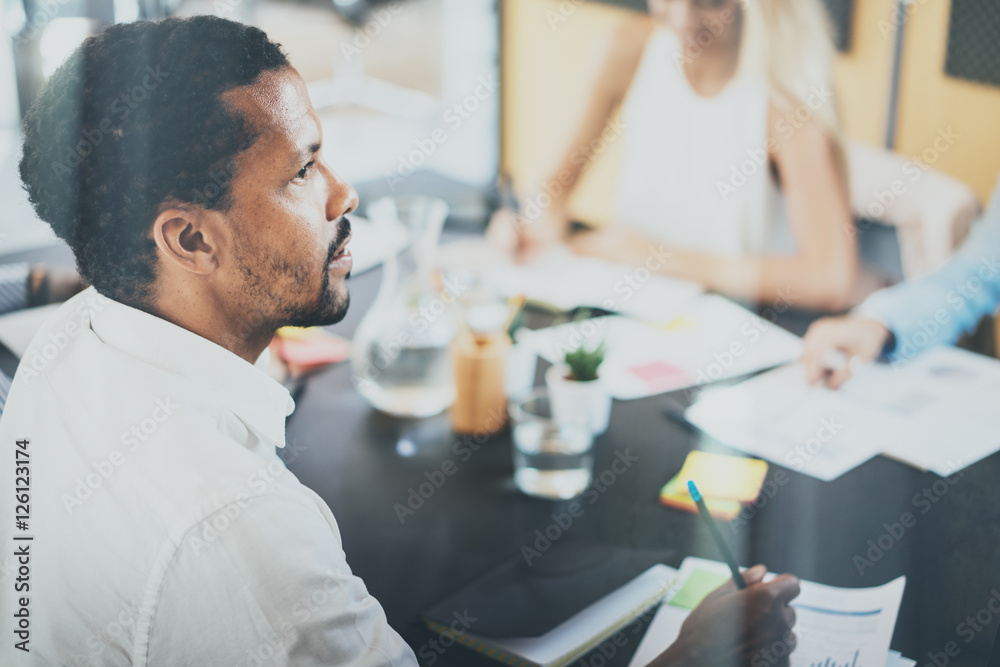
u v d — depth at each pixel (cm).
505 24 223
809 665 69
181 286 57
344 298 66
